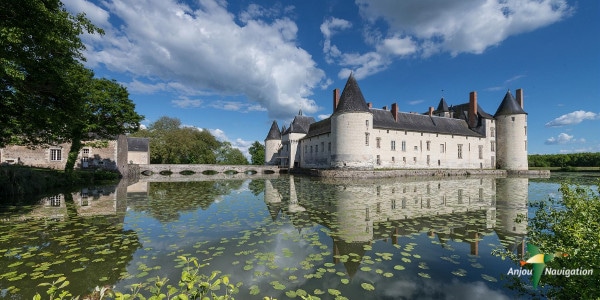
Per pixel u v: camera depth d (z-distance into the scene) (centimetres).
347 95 3281
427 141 3909
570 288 331
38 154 2728
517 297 387
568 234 363
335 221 830
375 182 2391
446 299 384
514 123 3981
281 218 877
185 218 880
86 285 422
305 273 463
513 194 1479
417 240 643
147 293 397
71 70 1065
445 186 1981
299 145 4791
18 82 804
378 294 397
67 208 1038
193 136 5216
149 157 4800
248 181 2581
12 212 952
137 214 938
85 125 1645
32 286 416
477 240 643
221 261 518
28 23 775
